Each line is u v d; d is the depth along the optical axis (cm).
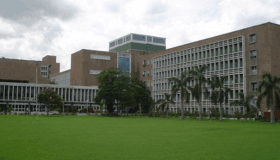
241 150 1606
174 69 9806
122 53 13162
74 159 1330
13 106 10406
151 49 13938
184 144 1827
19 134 2344
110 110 8106
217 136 2327
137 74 13288
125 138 2127
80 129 2886
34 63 16025
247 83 7100
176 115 7550
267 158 1384
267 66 6656
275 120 5038
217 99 5506
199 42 8775
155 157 1388
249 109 5272
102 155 1431
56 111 9394
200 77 5841
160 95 10431
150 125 3653
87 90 12044
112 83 7612
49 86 11206
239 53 7350
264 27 6794
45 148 1631
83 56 12550
